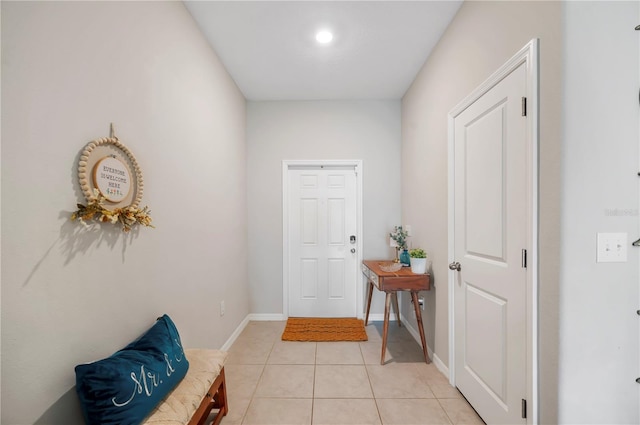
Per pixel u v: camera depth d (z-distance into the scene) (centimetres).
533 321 120
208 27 202
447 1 179
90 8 106
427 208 244
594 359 109
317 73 269
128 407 95
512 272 134
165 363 119
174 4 168
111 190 113
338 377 209
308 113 329
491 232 151
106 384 92
